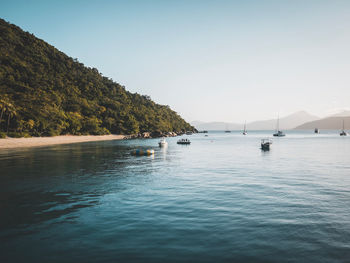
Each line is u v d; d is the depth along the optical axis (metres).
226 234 12.22
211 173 31.22
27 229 13.15
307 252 10.41
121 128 167.25
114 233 12.43
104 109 174.50
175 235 12.12
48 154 55.81
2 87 122.06
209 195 20.02
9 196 19.98
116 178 27.69
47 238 11.97
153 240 11.55
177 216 14.95
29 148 73.38
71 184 24.53
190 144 104.44
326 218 14.55
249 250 10.55
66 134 125.31
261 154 58.69
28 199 19.08
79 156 52.06
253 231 12.59
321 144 101.00
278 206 16.95
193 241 11.43
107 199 18.91
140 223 13.78
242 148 80.00
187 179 27.08
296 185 23.95
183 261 9.62
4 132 88.19
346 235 12.13
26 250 10.77
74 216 15.12
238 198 19.08
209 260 9.70
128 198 19.17
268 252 10.39
